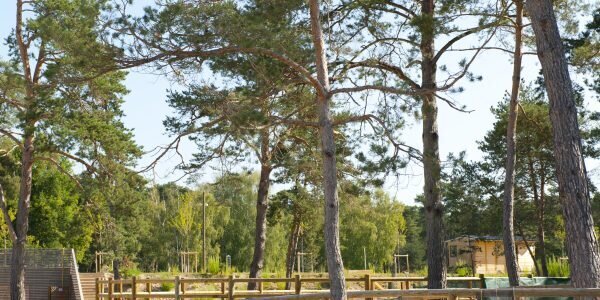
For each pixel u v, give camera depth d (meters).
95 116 24.91
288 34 14.20
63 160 49.34
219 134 14.84
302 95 16.08
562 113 12.40
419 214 84.25
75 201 49.31
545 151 31.92
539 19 12.73
